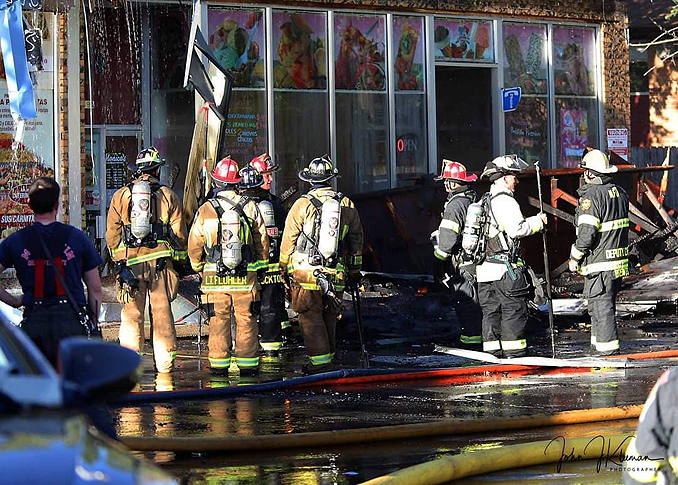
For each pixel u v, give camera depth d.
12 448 6.51
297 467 15.57
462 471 14.70
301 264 23.56
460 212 25.94
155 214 23.38
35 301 15.36
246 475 15.05
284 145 37.81
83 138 33.41
